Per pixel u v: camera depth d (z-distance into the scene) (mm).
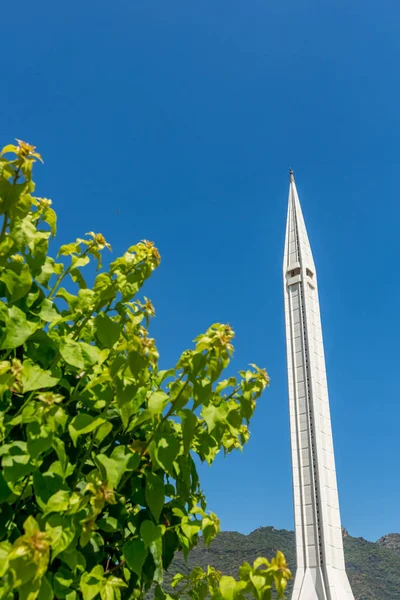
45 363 2945
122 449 2637
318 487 42469
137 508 3406
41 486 2432
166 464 2598
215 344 2664
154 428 2820
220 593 2619
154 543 2955
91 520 2480
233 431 3092
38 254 3025
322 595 38062
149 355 2686
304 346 49500
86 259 3418
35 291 3049
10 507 2545
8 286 2703
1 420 2514
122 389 2697
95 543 2830
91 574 2627
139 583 2924
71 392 2916
